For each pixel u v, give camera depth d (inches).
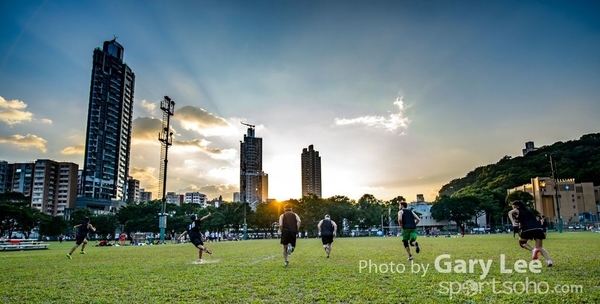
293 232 492.1
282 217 496.4
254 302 258.2
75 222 4097.0
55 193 6343.5
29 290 315.0
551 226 4416.8
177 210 4099.4
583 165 6299.2
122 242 1722.4
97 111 6545.3
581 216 5108.3
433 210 4714.6
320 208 3961.6
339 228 4111.7
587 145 6983.3
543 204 5344.5
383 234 3321.9
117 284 341.7
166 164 1899.6
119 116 6855.3
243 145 5083.7
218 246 1254.9
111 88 6756.9
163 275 398.6
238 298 272.5
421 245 988.6
